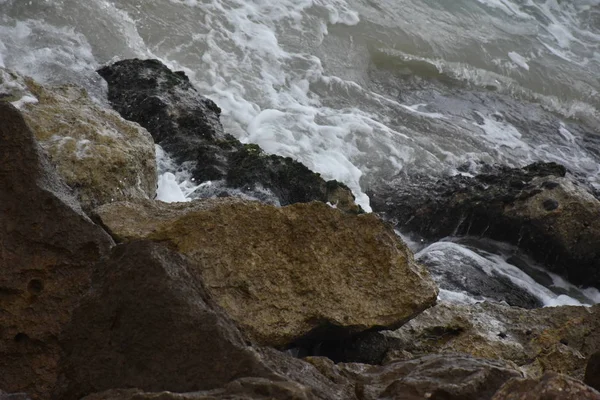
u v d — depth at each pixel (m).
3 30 19.12
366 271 11.94
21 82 13.96
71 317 8.62
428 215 19.77
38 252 9.53
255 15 24.02
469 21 29.58
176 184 16.08
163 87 18.12
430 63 26.81
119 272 8.52
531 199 18.94
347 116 22.25
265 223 11.84
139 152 13.88
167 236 11.62
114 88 18.31
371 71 25.69
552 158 25.31
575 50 31.39
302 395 7.75
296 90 22.80
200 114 17.77
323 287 11.73
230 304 11.40
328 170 20.61
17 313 9.38
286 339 11.47
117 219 11.83
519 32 30.52
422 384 8.86
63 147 13.14
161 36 21.83
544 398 7.57
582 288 18.72
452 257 18.14
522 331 13.84
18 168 9.71
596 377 9.31
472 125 25.20
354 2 26.66
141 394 7.67
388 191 20.89
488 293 17.48
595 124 28.53
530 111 27.58
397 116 23.75
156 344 8.34
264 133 20.86
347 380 9.65
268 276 11.61
